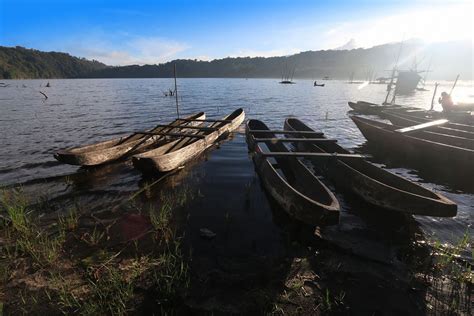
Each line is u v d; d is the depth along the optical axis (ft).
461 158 30.37
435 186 28.86
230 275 14.96
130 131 53.36
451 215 17.30
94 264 15.44
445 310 12.87
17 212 19.33
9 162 33.96
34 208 22.33
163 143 39.75
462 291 14.03
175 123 47.52
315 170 32.53
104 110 84.23
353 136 52.03
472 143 34.04
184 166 32.99
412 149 35.81
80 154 28.30
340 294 13.73
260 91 188.03
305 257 16.57
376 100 130.31
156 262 15.78
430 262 16.28
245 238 18.63
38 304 12.76
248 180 28.96
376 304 13.17
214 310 12.68
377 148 43.06
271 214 21.93
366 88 247.91
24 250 16.34
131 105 98.89
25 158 35.65
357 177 23.18
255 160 32.94
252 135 39.42
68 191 25.77
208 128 42.60
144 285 14.02
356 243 18.08
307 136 40.11
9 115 72.13
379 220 21.02
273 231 19.54
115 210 22.18
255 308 12.82
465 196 26.30
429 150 33.37
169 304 12.95
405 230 19.74
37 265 15.28
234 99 127.34
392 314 12.66
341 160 29.37
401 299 13.48
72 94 152.05
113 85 282.56
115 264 15.52
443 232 19.63
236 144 43.70
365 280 14.71
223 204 23.54
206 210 22.48
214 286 14.15
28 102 107.24
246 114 79.97
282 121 67.92
